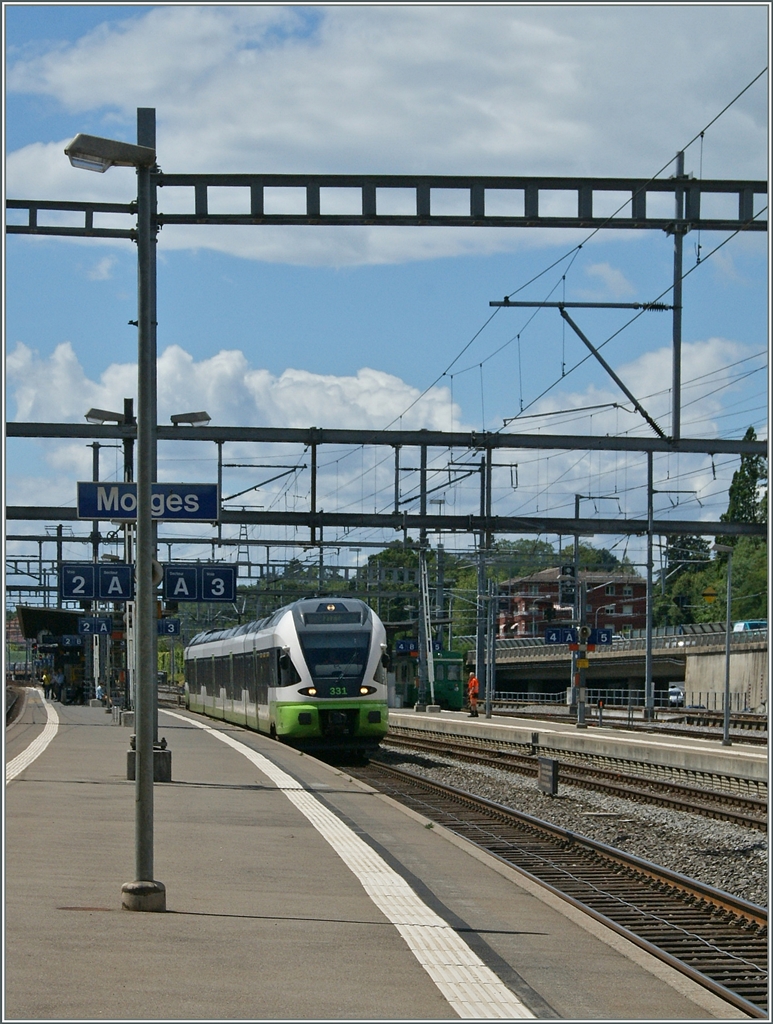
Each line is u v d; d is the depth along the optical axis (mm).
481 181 20391
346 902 11219
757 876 16562
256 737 34812
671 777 30672
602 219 20516
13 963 8070
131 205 20922
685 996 8367
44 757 25844
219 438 30656
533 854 17266
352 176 20375
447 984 8211
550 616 54531
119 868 12438
